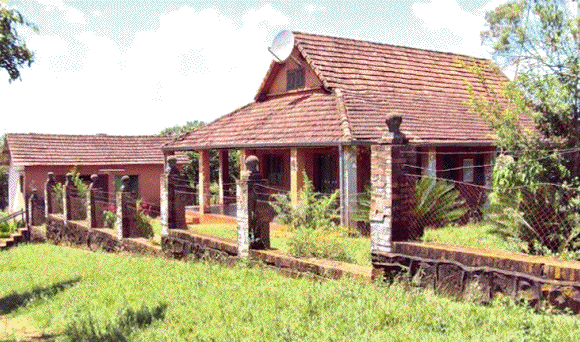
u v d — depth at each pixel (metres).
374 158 7.88
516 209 8.83
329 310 6.74
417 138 16.48
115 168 29.23
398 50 23.03
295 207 10.87
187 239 11.90
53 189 20.50
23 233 22.36
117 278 10.55
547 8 11.15
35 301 10.26
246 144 18.38
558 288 5.96
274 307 7.16
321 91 19.64
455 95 21.81
